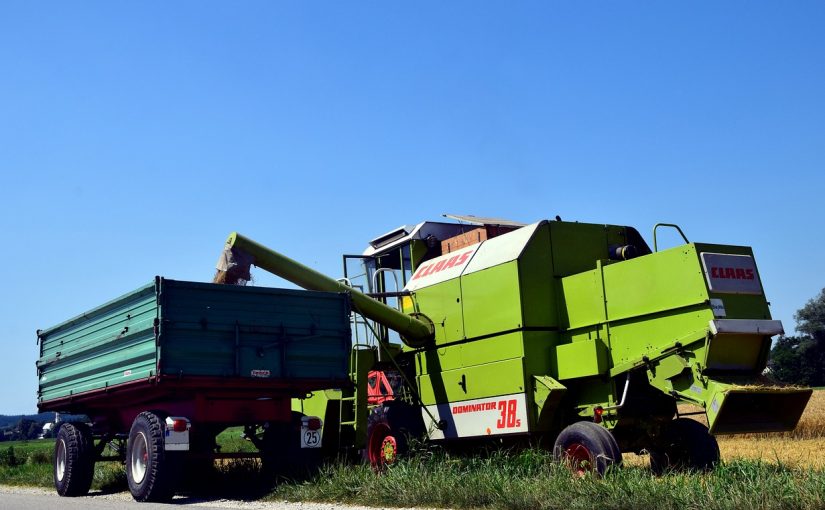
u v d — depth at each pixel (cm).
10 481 1797
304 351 1207
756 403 1043
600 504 790
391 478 1023
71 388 1402
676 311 1059
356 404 1443
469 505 898
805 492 717
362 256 1667
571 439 1070
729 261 1061
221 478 1355
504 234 1343
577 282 1210
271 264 1375
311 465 1210
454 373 1345
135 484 1155
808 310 6488
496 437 1256
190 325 1109
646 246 1360
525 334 1207
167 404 1236
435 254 1562
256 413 1210
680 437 1161
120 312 1223
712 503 733
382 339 1477
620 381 1134
